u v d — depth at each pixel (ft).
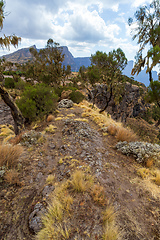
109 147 18.60
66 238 6.42
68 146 18.25
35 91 35.04
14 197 9.04
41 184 10.75
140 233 7.05
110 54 37.73
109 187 10.47
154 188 10.87
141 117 230.89
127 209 8.55
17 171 11.66
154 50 25.18
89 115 36.81
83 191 9.64
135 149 16.08
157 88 30.04
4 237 6.65
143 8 26.50
